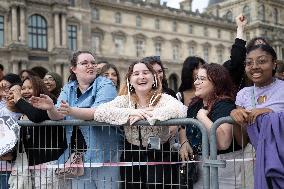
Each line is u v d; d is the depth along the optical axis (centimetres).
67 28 6088
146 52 7625
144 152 639
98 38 7006
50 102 605
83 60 727
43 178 695
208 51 8662
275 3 10044
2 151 654
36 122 645
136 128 633
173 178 641
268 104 595
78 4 6259
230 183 618
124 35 7312
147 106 652
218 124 556
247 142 602
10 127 660
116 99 657
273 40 9444
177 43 8106
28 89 789
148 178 633
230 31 9094
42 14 5738
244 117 537
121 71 7144
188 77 966
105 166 658
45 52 5712
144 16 7619
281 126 521
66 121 629
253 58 603
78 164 662
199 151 627
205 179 560
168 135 634
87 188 665
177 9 8075
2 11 5484
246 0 9869
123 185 663
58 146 696
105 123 611
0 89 952
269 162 505
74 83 757
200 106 698
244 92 632
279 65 891
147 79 648
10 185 708
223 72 641
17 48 5419
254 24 9512
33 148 686
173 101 634
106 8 7081
